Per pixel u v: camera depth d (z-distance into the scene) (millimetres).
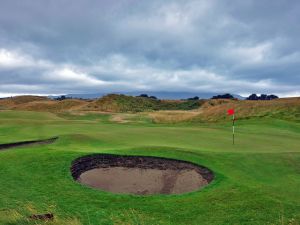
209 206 14492
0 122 43656
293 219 12977
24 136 31453
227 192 15984
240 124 45000
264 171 19297
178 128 37531
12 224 9047
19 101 161000
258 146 25797
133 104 115625
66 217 12820
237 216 13422
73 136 28406
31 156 20281
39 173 17938
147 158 21172
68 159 20016
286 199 15203
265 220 13047
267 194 15680
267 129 38562
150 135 30922
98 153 21453
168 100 135250
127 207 14398
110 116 73688
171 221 13070
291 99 62375
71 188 16266
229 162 20453
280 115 53906
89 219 12820
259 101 66375
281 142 28000
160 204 14789
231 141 28078
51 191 15742
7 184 16188
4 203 13727
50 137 29734
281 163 20484
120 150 22734
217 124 47438
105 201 14961
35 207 13562
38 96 177750
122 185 18062
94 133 31734
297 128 41031
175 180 18656
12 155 20391
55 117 64938
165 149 22625
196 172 19375
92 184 18031
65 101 125125
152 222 12938
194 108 123938
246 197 15328
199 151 22391
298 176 18672
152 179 18750
